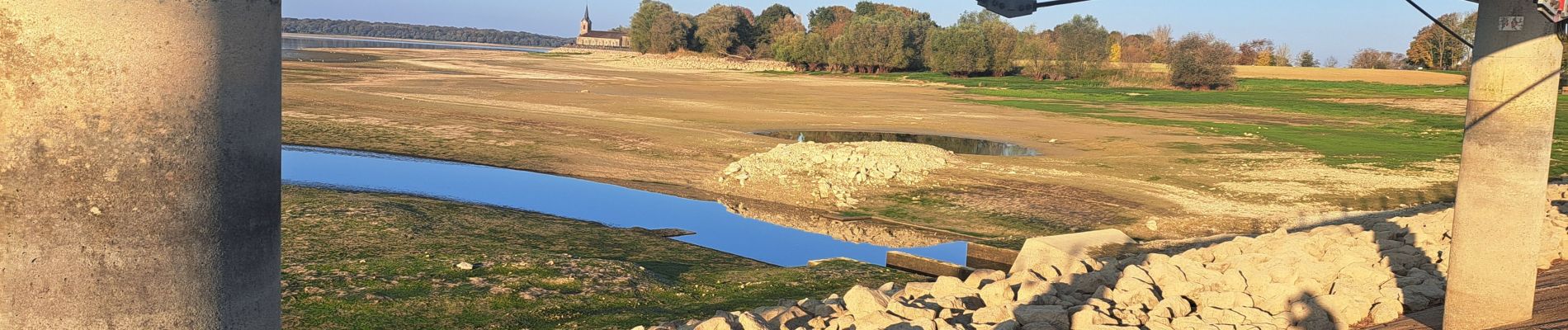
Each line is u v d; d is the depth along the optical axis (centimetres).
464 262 1487
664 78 9344
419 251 1638
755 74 11194
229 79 281
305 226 1788
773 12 18175
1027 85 9050
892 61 11344
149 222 271
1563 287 892
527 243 1844
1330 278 943
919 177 2798
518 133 3775
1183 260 1004
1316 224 2211
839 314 867
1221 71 8694
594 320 1180
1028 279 939
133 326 275
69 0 255
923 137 4244
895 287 1164
